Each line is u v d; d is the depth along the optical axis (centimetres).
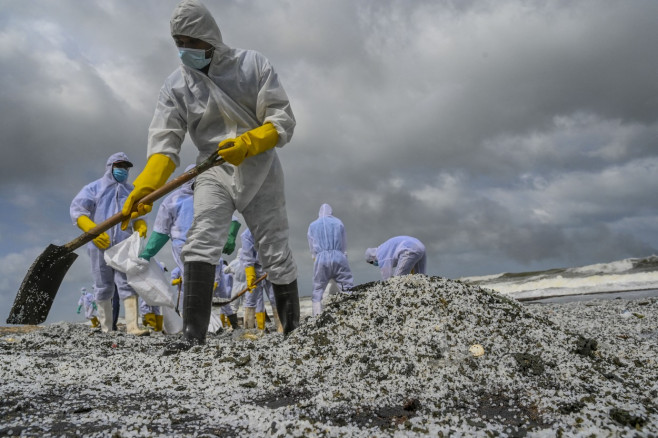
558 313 703
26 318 379
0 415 198
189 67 380
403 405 240
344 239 838
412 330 344
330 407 238
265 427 201
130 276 693
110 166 767
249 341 404
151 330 880
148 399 242
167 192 366
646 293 1102
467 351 314
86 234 380
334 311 388
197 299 373
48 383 265
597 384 275
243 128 389
